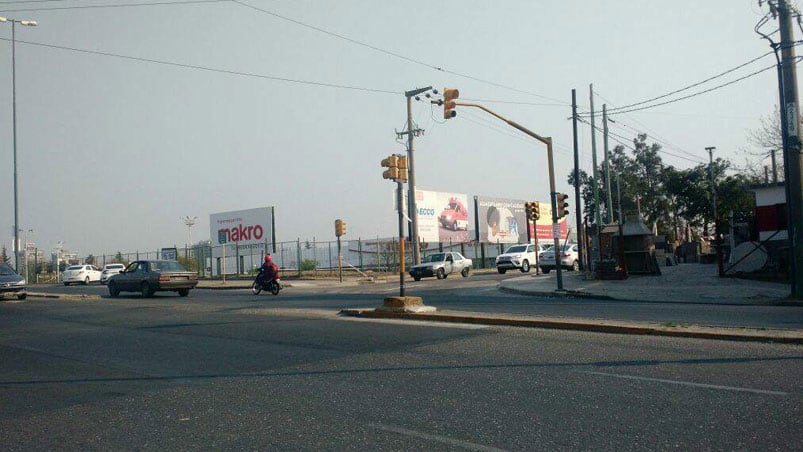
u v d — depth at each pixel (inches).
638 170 2564.0
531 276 1284.4
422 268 1414.9
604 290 879.7
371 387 281.0
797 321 479.5
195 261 2144.4
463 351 367.2
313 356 369.1
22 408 265.9
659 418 217.3
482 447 192.4
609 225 1157.1
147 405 263.3
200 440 211.0
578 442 193.9
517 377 291.1
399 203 605.0
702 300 731.4
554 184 869.2
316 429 218.4
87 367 359.6
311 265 2000.5
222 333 488.1
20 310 786.8
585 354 347.6
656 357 333.1
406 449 193.0
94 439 216.7
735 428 203.3
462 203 2178.9
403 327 490.9
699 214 2240.4
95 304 848.9
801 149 687.7
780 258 954.7
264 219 1989.4
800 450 180.9
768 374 284.0
